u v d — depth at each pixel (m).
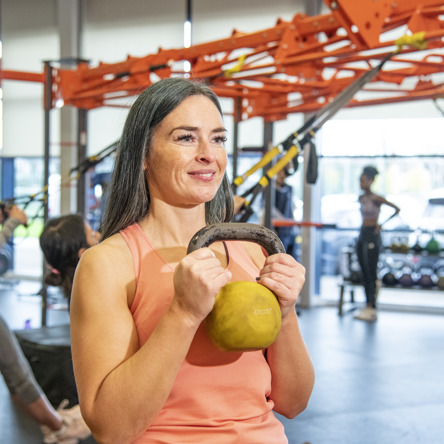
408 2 3.03
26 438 3.37
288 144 3.16
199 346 1.17
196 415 1.15
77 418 2.97
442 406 4.06
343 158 8.02
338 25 3.27
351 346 5.75
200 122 1.20
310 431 3.59
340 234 8.98
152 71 4.17
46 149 4.65
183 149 1.19
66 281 2.77
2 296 8.24
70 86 4.80
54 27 8.98
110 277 1.16
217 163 1.22
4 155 9.52
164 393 1.08
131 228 1.25
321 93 4.56
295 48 3.50
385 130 7.88
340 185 8.65
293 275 1.16
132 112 1.25
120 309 1.15
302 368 1.29
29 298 8.07
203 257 1.07
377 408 4.01
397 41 2.89
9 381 2.75
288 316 1.24
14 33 9.28
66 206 8.34
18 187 9.84
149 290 1.18
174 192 1.21
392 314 7.51
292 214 7.48
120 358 1.12
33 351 3.31
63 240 2.68
